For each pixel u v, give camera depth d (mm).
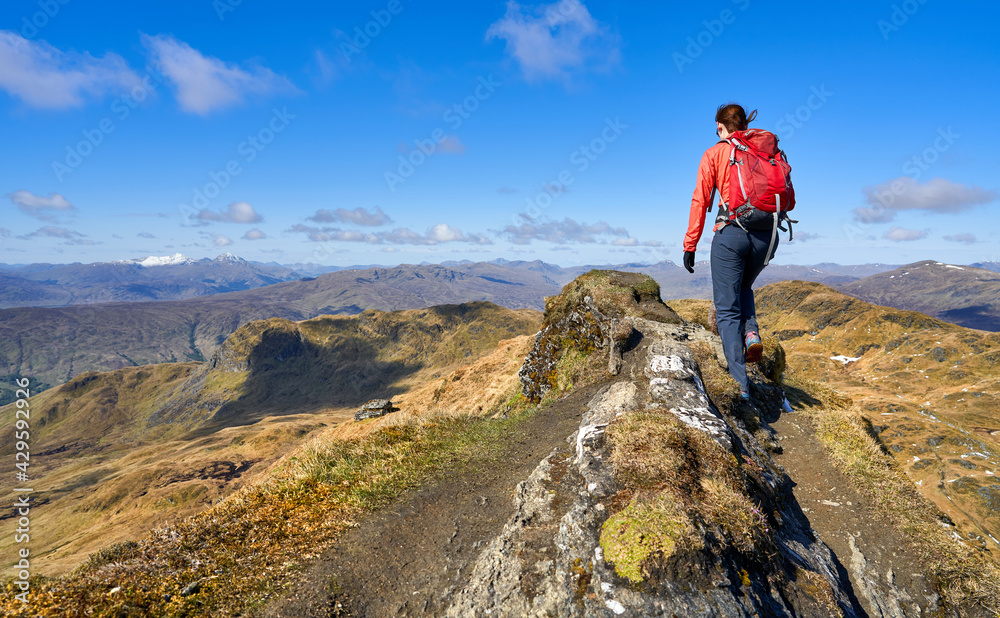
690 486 4828
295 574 4672
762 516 4727
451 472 7379
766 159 5188
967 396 186750
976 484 108500
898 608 5215
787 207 5262
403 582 4812
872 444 8359
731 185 5281
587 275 15383
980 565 5832
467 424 9742
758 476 5852
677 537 3996
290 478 6770
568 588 3941
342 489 6527
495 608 4059
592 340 13547
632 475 5008
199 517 5551
